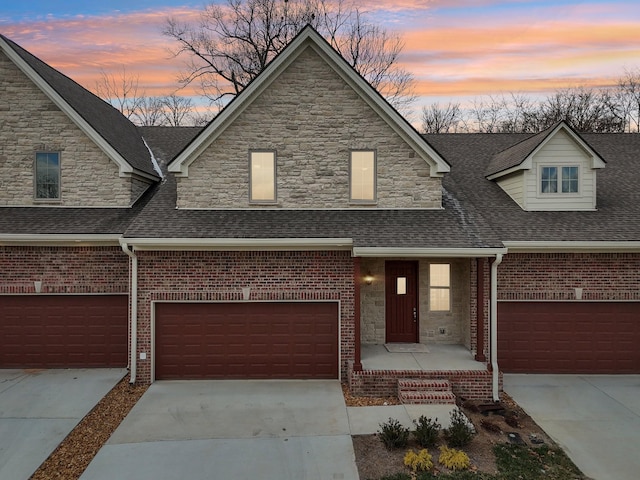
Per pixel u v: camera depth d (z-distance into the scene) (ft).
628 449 24.81
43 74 41.22
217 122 38.50
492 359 33.19
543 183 41.42
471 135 58.59
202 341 36.45
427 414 28.60
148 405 30.71
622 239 35.96
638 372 38.01
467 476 21.50
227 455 23.59
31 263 38.19
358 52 90.17
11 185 40.78
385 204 39.70
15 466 22.61
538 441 25.58
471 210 39.91
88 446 24.89
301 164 39.58
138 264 35.68
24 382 35.04
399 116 38.68
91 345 38.78
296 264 36.24
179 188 39.06
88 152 41.22
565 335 38.22
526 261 37.86
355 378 32.53
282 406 30.50
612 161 51.08
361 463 22.71
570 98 120.16
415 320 41.83
